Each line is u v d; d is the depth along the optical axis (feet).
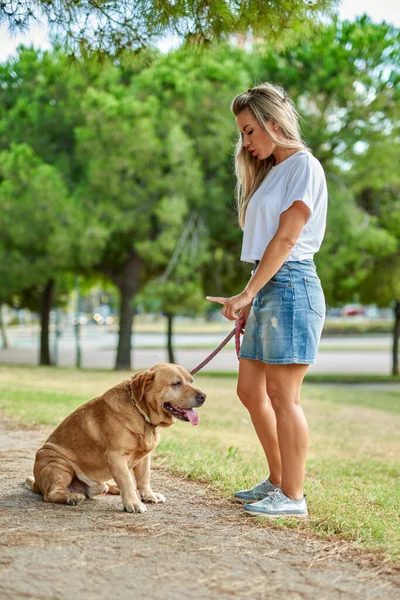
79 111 58.49
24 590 8.13
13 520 11.15
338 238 60.54
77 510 12.05
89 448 12.77
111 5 16.24
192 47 17.29
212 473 15.39
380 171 58.54
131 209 58.29
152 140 54.03
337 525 11.62
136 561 9.34
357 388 63.67
